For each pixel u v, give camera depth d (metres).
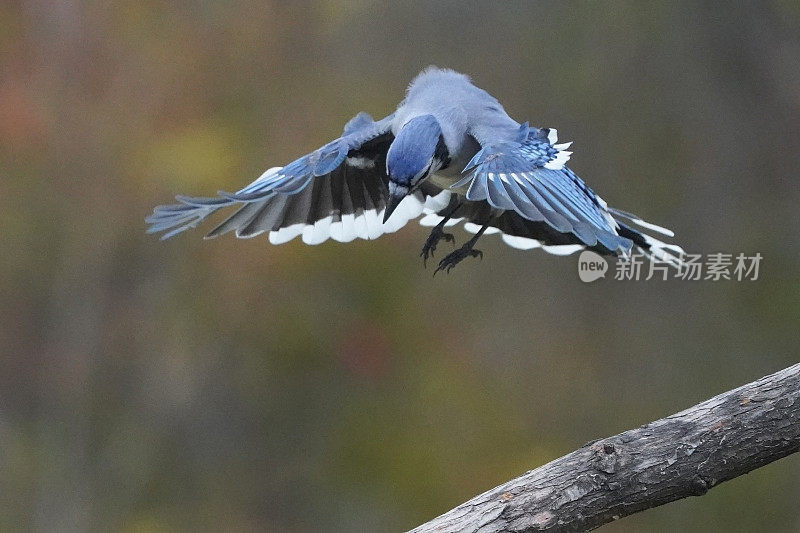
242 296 13.59
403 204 7.25
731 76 13.77
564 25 13.70
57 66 13.46
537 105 13.88
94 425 13.99
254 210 6.88
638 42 13.64
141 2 13.56
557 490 5.41
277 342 13.72
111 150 13.38
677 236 13.84
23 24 13.45
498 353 14.44
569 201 5.76
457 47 14.14
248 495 14.06
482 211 7.43
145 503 13.97
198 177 13.09
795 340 13.60
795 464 13.56
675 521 13.65
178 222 6.00
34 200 13.59
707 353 13.97
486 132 6.63
